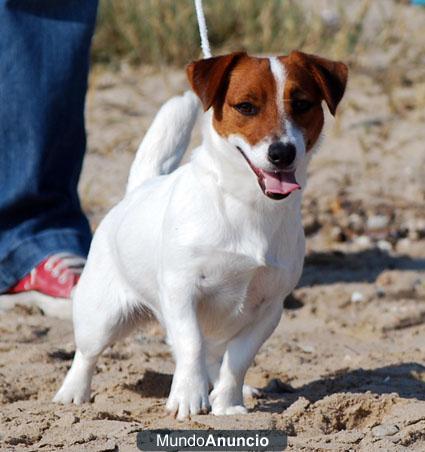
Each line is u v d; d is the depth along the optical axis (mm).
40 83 11828
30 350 10180
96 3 11984
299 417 8031
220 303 8133
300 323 11539
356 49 20547
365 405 8195
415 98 18719
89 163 16359
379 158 16672
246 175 7828
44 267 11789
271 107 7883
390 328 11359
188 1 20625
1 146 11914
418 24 22375
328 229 14477
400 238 14414
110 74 19734
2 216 12016
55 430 7730
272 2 21031
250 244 7914
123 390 9172
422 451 7359
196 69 8062
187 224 7938
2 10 11688
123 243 8570
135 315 8859
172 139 9391
